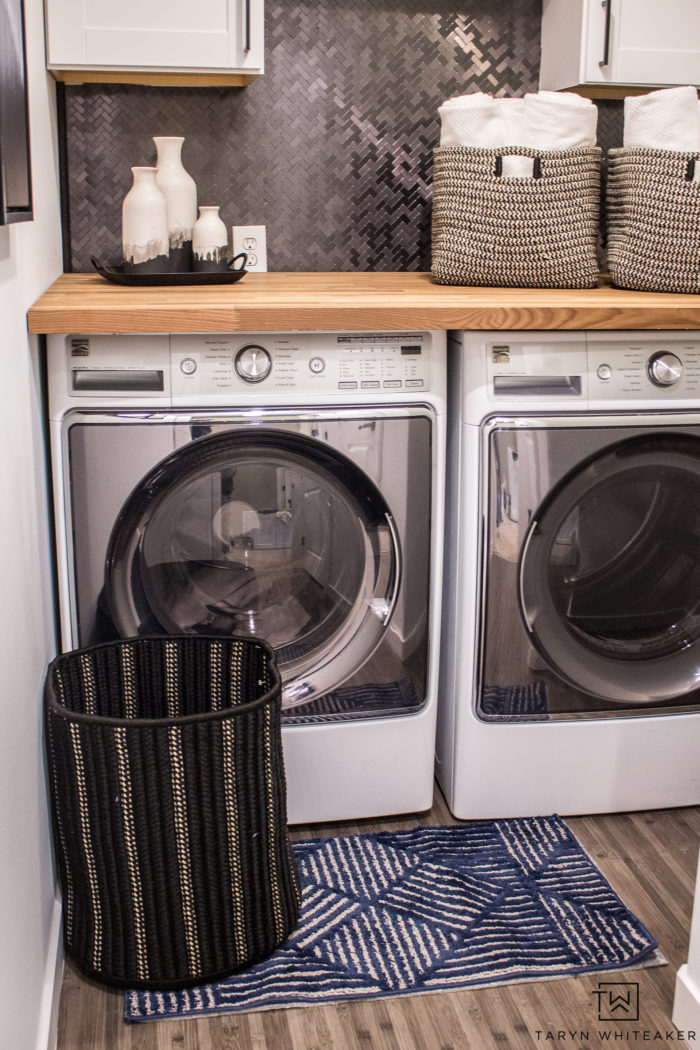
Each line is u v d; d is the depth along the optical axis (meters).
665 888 2.03
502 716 2.16
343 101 2.61
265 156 2.62
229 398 1.92
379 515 2.03
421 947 1.85
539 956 1.83
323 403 1.95
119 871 1.66
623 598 2.18
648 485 2.11
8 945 1.30
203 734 1.61
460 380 2.03
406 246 2.72
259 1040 1.65
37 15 2.07
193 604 2.03
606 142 2.71
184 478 1.95
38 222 1.97
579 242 2.32
